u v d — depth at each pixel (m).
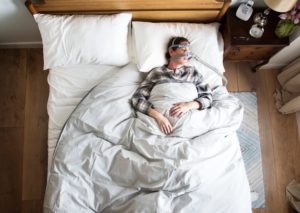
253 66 2.34
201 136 1.61
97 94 1.67
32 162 2.03
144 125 1.60
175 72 1.81
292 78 2.16
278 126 2.26
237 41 1.86
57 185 1.46
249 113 2.25
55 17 1.77
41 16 1.77
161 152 1.52
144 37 1.82
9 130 2.08
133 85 1.77
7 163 2.02
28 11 1.90
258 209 2.08
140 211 1.40
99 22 1.77
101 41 1.76
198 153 1.52
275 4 1.63
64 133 1.60
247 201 1.57
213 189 1.51
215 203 1.49
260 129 2.24
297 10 1.69
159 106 1.70
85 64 1.83
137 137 1.60
